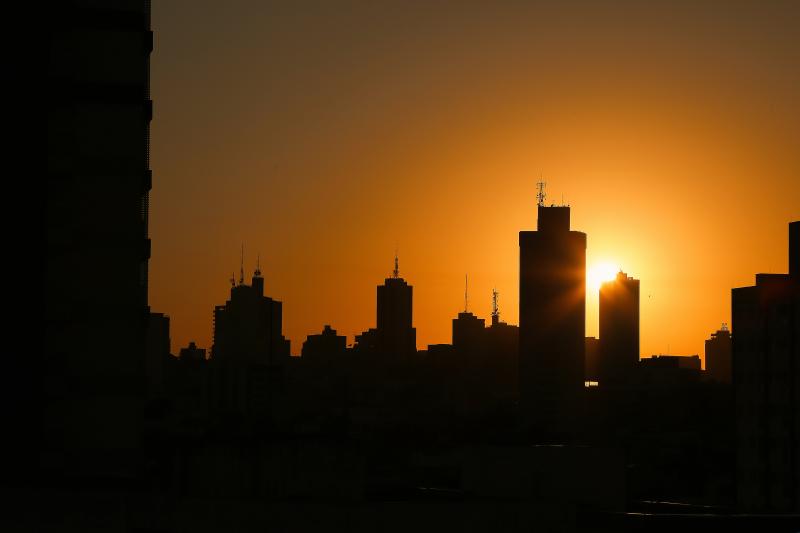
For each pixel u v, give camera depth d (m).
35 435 101.31
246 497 81.44
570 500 94.62
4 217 102.38
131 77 106.25
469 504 75.69
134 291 105.19
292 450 88.50
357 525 74.25
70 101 105.00
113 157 105.44
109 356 104.06
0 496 71.31
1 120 102.62
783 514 73.81
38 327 102.31
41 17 103.81
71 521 71.44
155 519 72.25
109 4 106.25
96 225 104.81
